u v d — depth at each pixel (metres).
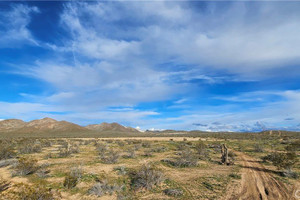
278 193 10.16
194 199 9.27
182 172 14.73
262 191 10.43
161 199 9.30
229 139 54.69
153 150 27.27
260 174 14.13
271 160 18.30
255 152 26.11
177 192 9.94
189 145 34.88
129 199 9.34
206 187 11.08
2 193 9.43
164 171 14.88
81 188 10.88
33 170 14.25
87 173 13.87
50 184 11.49
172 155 22.88
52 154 23.77
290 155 16.72
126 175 13.48
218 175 13.77
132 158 20.72
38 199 8.27
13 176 13.24
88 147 33.78
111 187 10.81
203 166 16.94
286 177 13.30
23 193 8.16
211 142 42.69
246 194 9.96
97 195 9.83
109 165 16.92
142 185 11.16
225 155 18.06
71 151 24.80
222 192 10.23
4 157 20.11
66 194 9.99
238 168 16.14
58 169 15.38
